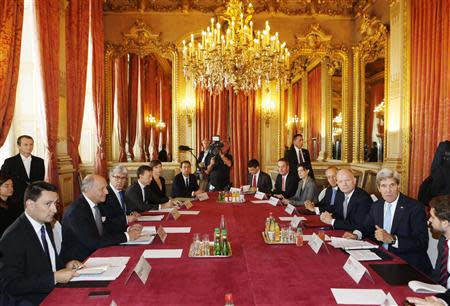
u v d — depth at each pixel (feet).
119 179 12.95
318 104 28.78
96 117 25.62
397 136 21.91
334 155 28.96
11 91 14.42
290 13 28.12
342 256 8.40
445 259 7.98
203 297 6.19
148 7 27.78
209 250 8.79
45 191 7.67
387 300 5.59
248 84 19.47
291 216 13.17
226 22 27.61
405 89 21.22
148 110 33.40
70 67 20.86
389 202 10.41
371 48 26.08
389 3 22.67
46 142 17.65
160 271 7.48
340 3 28.25
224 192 17.69
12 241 7.49
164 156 33.19
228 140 28.55
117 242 9.43
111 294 6.32
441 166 15.19
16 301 6.79
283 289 6.52
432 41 18.99
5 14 14.05
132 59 30.50
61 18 19.97
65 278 6.91
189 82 28.12
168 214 12.88
